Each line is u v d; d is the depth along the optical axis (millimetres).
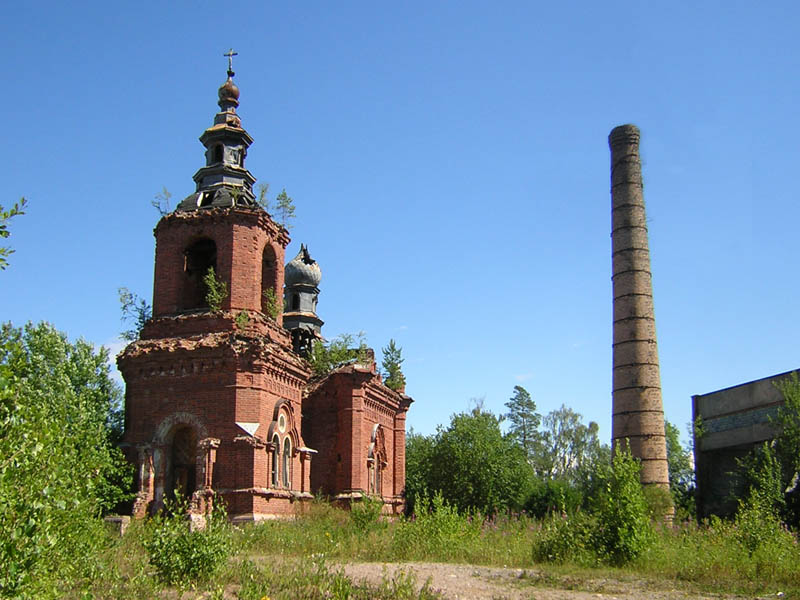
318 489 45312
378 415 50531
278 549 28281
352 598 17828
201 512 34688
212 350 37375
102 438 32094
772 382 53344
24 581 11742
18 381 12016
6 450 11656
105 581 18766
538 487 68188
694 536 29875
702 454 61062
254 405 37188
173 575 19406
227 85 44812
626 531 25500
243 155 44469
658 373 57250
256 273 40250
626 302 58000
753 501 30203
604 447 114500
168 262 40469
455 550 28031
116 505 36625
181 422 37281
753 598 19297
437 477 63000
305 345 57000
